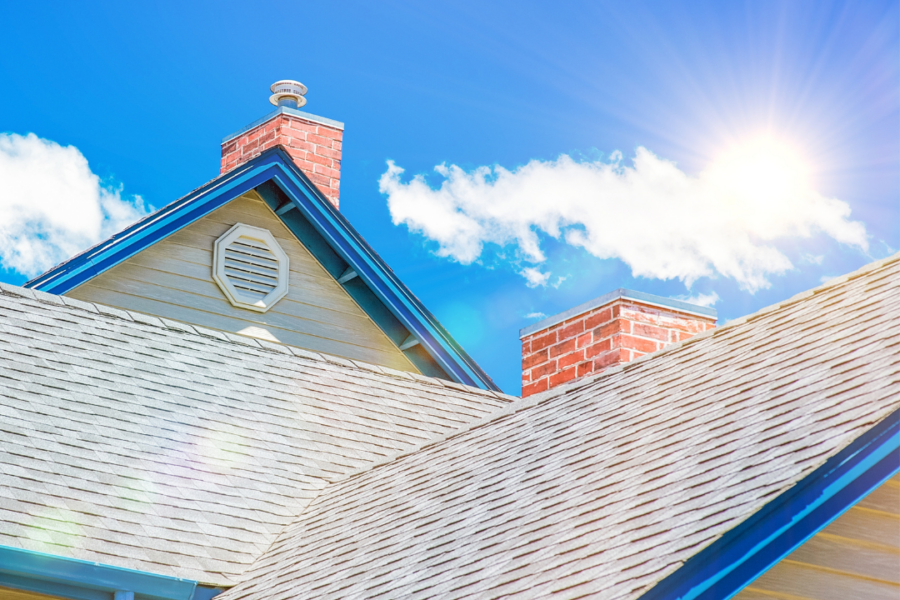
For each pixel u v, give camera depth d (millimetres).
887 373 5508
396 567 6875
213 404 10422
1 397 9062
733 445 5797
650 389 7844
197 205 13227
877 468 4938
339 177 16062
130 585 7637
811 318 7324
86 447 8883
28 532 7543
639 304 10219
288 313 13703
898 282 7020
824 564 5133
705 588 4660
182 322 12523
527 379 10930
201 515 8695
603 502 6102
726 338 8062
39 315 10703
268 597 7492
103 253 12555
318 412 11062
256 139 16203
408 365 14250
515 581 5641
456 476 8289
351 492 9305
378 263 13914
